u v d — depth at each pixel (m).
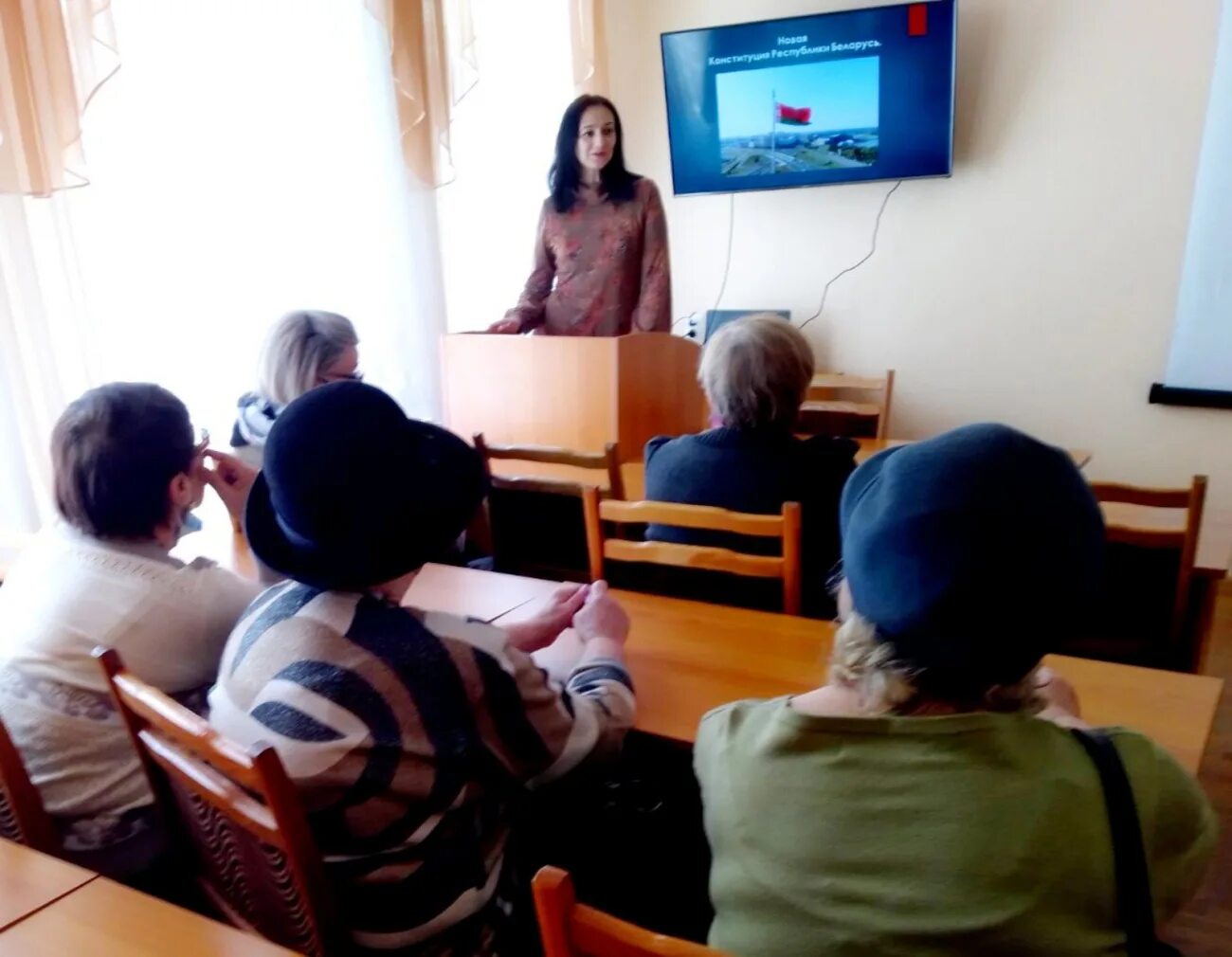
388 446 0.92
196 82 2.43
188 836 1.09
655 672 1.31
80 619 1.19
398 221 3.06
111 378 2.31
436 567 1.78
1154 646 1.80
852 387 3.69
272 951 0.80
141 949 0.81
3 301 2.11
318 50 2.77
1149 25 3.31
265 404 2.07
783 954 0.71
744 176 3.94
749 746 0.80
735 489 1.68
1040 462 0.70
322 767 0.88
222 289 2.56
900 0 3.64
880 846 0.70
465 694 0.94
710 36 3.79
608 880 1.34
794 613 1.54
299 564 0.92
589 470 2.24
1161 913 0.71
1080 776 0.70
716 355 1.70
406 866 0.94
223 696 0.96
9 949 0.81
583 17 3.85
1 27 2.00
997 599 0.68
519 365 2.50
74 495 1.21
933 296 3.88
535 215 3.86
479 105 3.46
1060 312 3.67
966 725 0.70
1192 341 3.46
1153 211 3.44
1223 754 2.27
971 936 0.65
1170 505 1.81
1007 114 3.59
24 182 2.07
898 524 0.71
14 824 1.20
